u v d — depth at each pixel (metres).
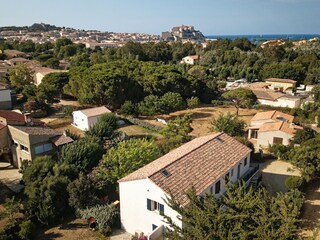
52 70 92.75
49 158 34.78
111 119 50.00
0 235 24.12
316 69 102.56
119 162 32.56
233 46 161.12
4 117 41.56
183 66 121.88
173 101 62.97
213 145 33.47
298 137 43.69
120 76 67.19
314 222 26.62
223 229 15.31
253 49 159.88
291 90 92.00
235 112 71.12
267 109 73.06
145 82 71.75
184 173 26.81
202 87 83.81
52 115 62.53
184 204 22.77
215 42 169.12
